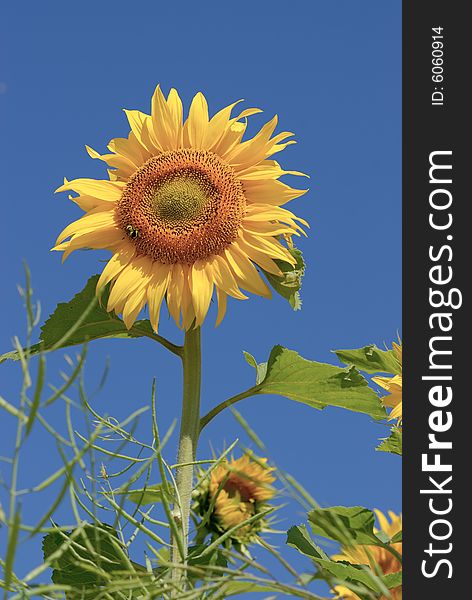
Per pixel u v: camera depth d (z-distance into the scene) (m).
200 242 1.91
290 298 1.89
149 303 1.90
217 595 1.48
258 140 1.94
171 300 1.90
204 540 1.77
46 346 1.89
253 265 1.90
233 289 1.89
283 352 1.87
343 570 1.75
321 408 1.92
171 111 1.97
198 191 1.93
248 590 1.38
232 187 1.93
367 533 1.79
